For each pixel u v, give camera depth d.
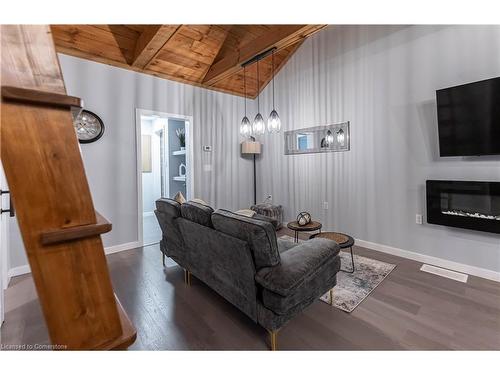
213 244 1.80
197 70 3.91
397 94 3.04
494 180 2.39
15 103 0.48
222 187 4.69
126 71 3.47
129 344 0.61
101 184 3.32
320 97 3.90
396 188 3.10
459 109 2.47
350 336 1.68
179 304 2.09
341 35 3.57
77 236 0.53
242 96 4.88
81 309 0.55
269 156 4.88
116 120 3.41
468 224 2.52
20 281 2.53
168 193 5.78
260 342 1.63
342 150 3.66
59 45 2.90
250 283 1.60
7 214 2.44
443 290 2.25
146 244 3.77
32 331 1.74
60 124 0.53
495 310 1.94
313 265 1.62
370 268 2.73
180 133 5.89
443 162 2.71
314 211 4.11
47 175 0.51
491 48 2.36
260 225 1.48
